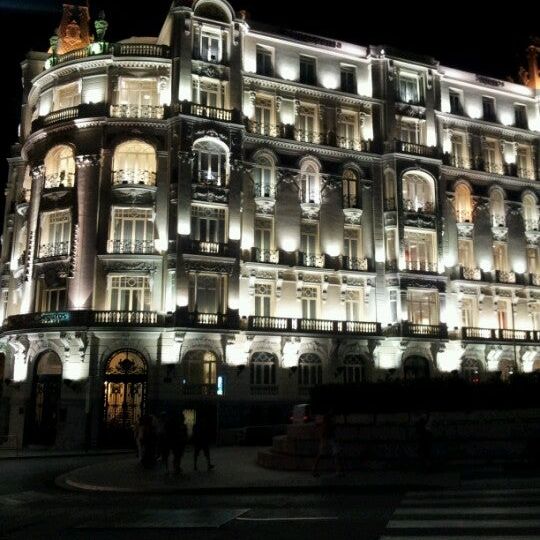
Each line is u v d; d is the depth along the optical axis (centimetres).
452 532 1120
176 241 3916
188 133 4072
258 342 4109
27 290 4106
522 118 5606
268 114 4525
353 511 1408
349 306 4544
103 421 3744
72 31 4769
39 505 1666
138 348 3822
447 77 5231
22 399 3925
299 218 4438
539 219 5412
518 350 5009
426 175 4859
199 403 3850
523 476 1942
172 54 4216
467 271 4953
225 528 1246
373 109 4869
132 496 1805
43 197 4156
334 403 2438
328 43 4828
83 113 4125
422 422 2105
